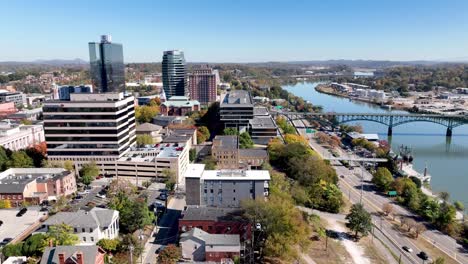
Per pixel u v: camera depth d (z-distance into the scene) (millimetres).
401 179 198750
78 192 180500
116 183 180625
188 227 133375
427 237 150250
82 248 101750
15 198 161250
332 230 149375
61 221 121562
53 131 197250
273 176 174875
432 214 164000
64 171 183750
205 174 155625
